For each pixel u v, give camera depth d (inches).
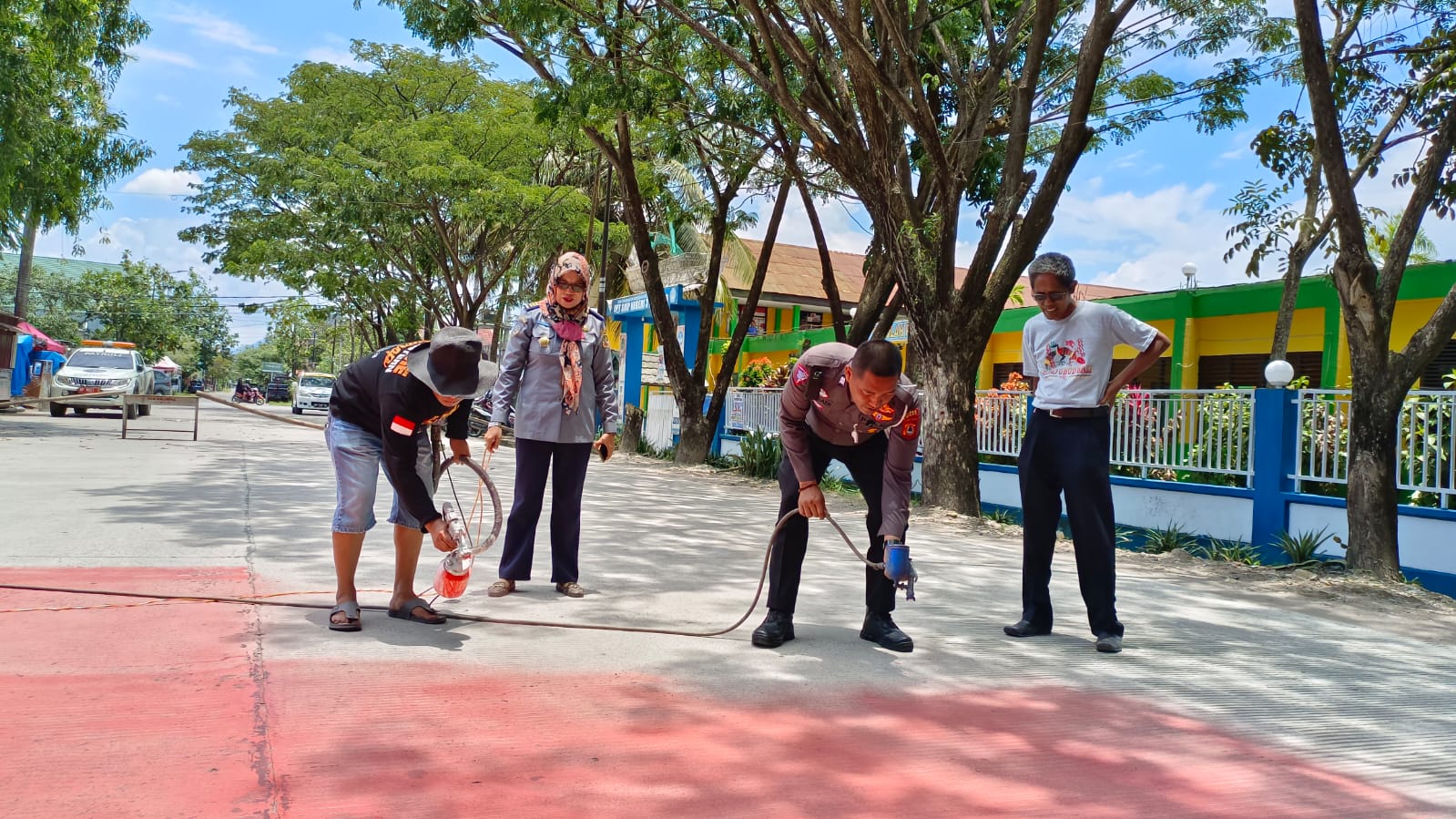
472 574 237.1
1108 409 199.3
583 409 220.8
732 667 163.9
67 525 274.1
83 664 143.8
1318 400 346.6
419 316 1217.4
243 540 262.1
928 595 246.2
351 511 173.0
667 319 713.0
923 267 436.8
